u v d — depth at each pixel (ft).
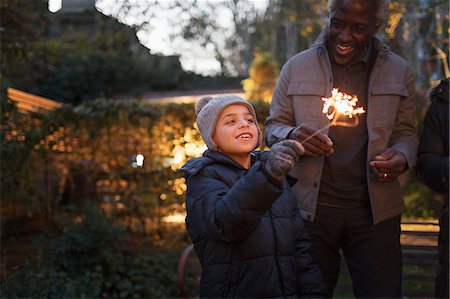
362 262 8.26
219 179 6.56
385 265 8.21
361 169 8.14
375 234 8.18
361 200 8.16
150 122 18.16
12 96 17.04
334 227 8.23
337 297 11.51
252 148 6.66
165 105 18.33
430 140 7.70
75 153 18.71
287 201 6.80
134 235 18.53
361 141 8.14
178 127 18.34
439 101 7.63
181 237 18.31
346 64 8.20
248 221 5.67
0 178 14.90
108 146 18.75
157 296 15.47
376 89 8.10
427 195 11.25
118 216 18.70
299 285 6.67
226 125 6.66
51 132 17.37
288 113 8.53
